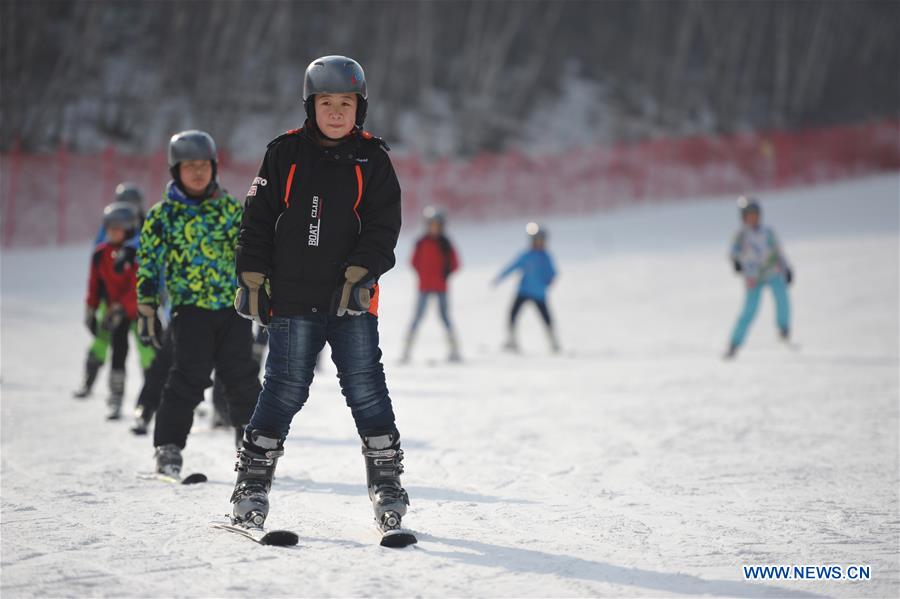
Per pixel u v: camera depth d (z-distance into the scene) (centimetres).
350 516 1370
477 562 1109
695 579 1054
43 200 9075
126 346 2550
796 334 4731
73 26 11900
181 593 979
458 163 13200
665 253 8488
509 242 9725
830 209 10681
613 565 1105
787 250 7812
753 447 1992
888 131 14662
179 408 1720
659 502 1478
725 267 7538
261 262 1179
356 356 1214
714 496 1523
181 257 1712
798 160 13938
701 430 2223
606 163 13188
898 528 1295
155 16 14350
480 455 1939
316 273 1182
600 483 1641
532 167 12644
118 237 2566
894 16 19700
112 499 1488
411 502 1477
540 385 3259
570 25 18625
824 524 1321
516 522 1333
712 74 17850
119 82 13162
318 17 15862
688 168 13538
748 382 3128
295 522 1323
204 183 1712
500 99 16212
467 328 5578
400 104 15188
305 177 1173
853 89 19375
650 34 18062
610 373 3562
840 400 2662
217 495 1523
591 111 16788
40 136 11306
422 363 4169
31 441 2133
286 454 1956
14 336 4778
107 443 2108
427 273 4191
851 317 5144
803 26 18862
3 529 1270
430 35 15425
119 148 11869
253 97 13825
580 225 10906
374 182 1185
